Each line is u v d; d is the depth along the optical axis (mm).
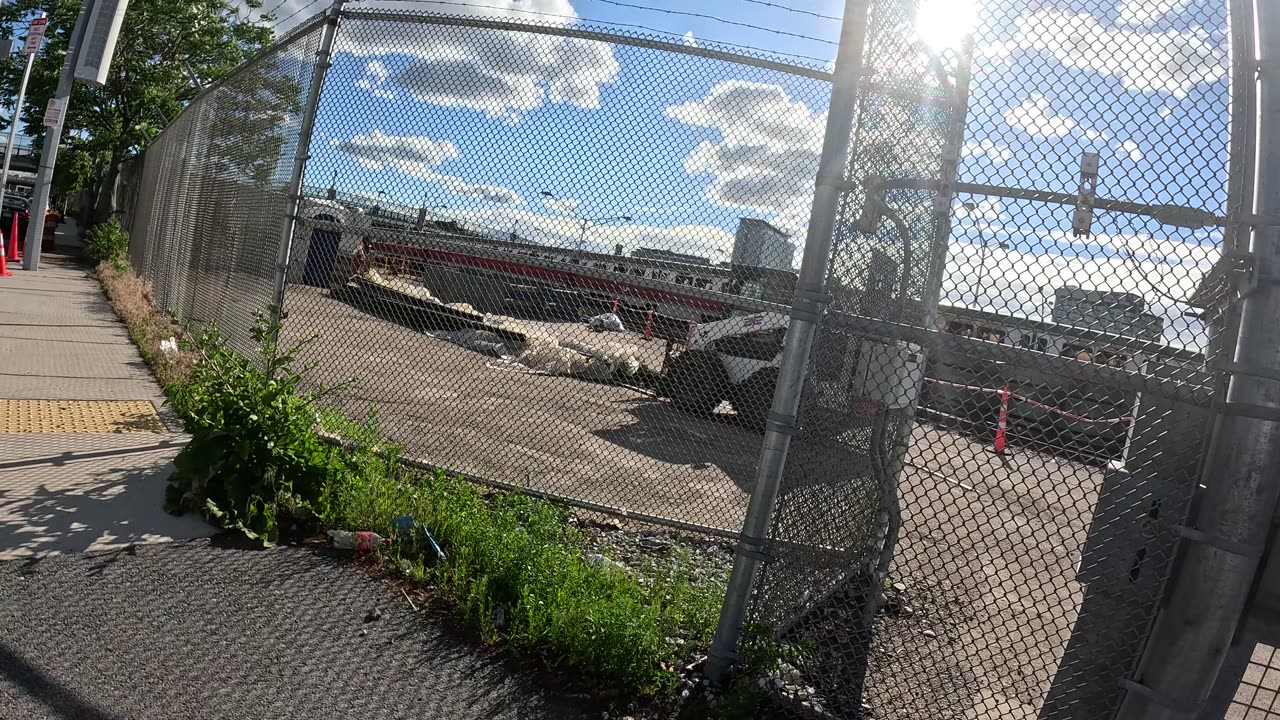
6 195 19672
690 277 4758
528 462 6012
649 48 4727
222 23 23844
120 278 13281
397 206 5109
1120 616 2393
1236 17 2273
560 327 6172
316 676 2971
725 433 7422
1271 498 2152
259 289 6168
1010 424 2596
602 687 3164
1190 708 2258
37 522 3834
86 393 6324
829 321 2953
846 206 3117
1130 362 2391
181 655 2961
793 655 3271
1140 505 2350
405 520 4254
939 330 2684
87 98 22328
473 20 4895
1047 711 2520
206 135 8664
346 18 5246
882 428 3709
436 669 3150
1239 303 2232
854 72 2951
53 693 2594
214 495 4172
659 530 5152
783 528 3252
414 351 6805
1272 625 2236
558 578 3709
